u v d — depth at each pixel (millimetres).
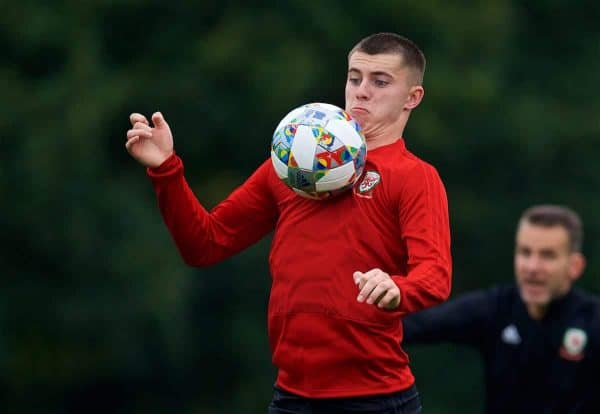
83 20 80812
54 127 76500
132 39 83250
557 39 95312
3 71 79688
